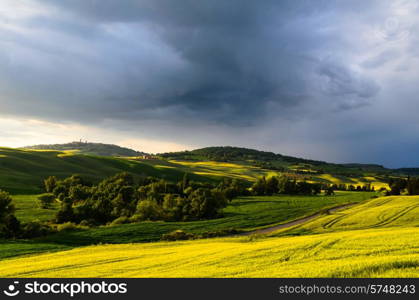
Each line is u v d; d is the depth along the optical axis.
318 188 158.75
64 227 65.00
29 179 143.00
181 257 28.34
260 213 92.44
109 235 61.69
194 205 86.50
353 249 24.36
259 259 24.03
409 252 21.69
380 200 100.81
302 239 34.19
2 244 50.59
